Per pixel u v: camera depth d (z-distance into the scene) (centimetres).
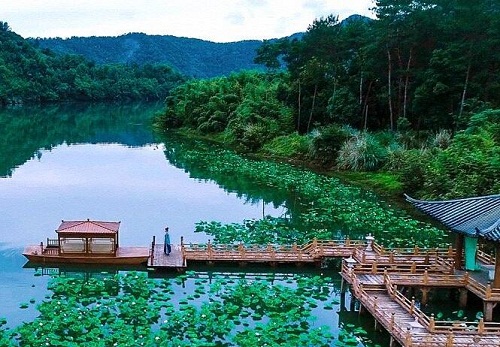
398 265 3375
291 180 6556
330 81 8694
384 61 7631
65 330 2661
